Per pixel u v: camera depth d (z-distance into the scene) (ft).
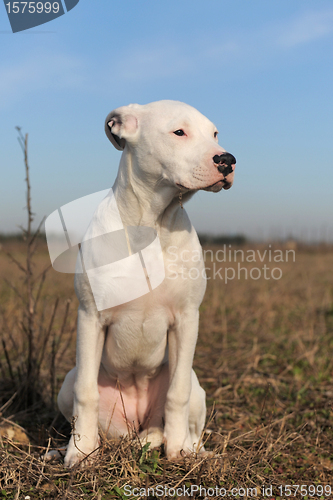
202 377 15.33
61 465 8.36
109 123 9.34
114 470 8.32
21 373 13.38
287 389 14.07
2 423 10.29
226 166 8.37
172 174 8.72
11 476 7.98
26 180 12.22
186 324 9.22
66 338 18.45
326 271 39.65
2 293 25.21
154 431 9.49
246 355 17.37
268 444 9.67
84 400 8.66
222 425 11.56
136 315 9.08
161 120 8.87
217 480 8.30
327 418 11.76
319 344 18.48
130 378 10.10
